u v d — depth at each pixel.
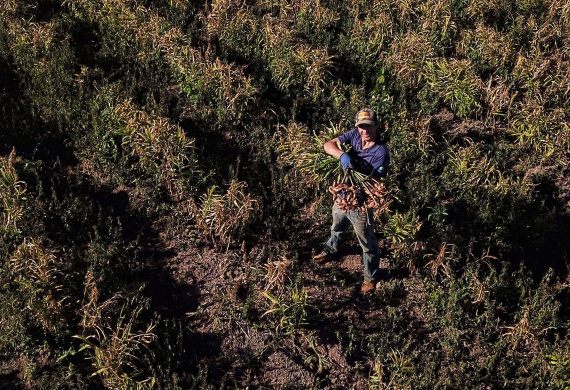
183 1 9.76
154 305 5.72
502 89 8.23
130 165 7.06
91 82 8.13
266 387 5.23
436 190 7.04
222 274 6.07
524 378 5.38
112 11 9.07
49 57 8.31
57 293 5.48
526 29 9.83
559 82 8.55
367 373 5.42
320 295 5.99
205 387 5.03
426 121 7.67
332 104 8.11
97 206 6.61
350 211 5.40
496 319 5.83
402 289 6.11
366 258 5.78
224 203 6.34
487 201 6.84
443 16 9.73
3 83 7.98
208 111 7.87
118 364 4.94
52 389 4.91
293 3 10.23
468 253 6.33
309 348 5.53
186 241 6.36
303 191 6.93
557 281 6.23
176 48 8.38
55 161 7.05
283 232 6.57
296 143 7.13
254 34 9.13
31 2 9.50
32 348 5.19
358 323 5.82
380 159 5.35
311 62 8.41
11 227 5.89
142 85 8.23
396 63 8.64
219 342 5.48
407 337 5.73
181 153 6.80
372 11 10.02
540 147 7.64
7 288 5.51
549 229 6.67
